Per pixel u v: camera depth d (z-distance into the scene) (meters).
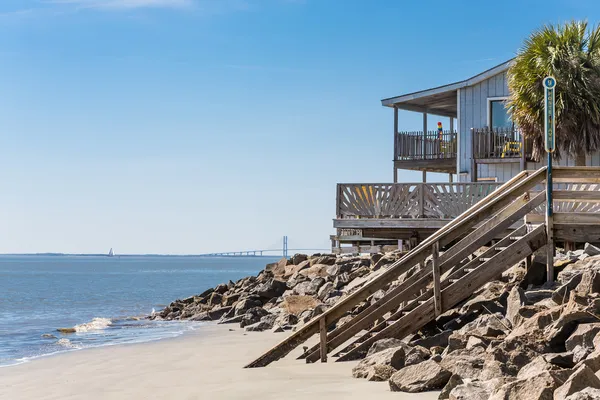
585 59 24.33
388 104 30.58
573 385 6.17
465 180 28.91
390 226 21.89
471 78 28.56
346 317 16.05
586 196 12.47
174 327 22.98
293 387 9.34
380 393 8.27
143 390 10.31
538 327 9.14
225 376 11.01
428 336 12.08
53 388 11.13
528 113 24.66
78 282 81.88
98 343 18.73
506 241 14.35
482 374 7.81
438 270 12.10
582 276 10.23
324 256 31.94
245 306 24.84
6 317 32.22
